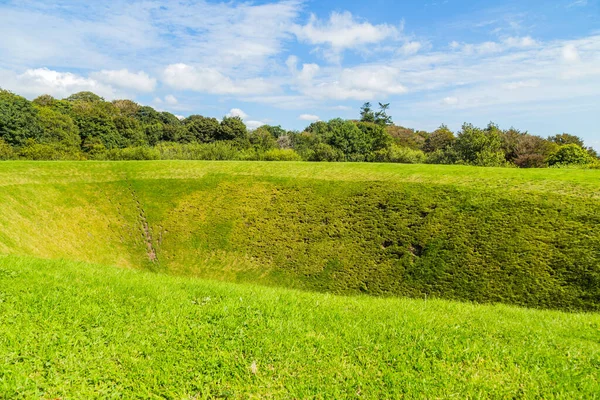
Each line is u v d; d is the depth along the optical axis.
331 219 28.48
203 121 91.19
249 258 27.39
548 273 20.36
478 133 57.34
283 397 5.31
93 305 7.33
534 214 23.52
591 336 7.68
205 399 5.25
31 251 24.53
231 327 6.81
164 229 30.53
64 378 5.41
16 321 6.55
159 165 38.00
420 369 5.86
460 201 26.39
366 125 99.50
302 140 91.94
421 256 23.89
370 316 7.68
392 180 30.59
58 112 82.00
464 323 7.66
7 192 29.33
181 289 8.75
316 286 24.44
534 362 6.11
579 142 71.62
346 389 5.47
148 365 5.81
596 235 21.00
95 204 32.12
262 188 33.06
